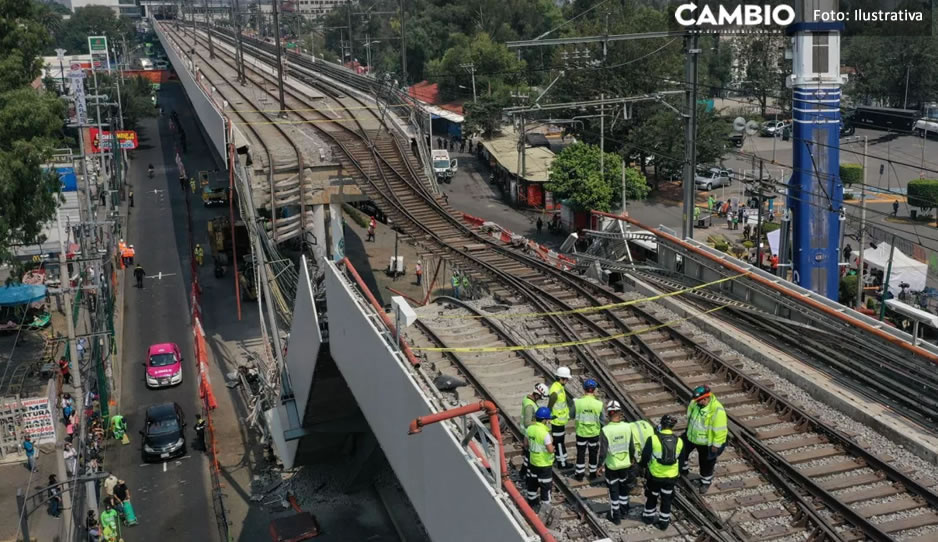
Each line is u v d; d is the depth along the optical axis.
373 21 124.38
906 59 81.75
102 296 40.44
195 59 94.38
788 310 21.80
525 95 75.06
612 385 18.44
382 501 27.95
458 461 13.62
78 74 44.03
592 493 14.23
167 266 55.19
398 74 108.69
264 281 34.81
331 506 28.11
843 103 85.81
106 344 38.19
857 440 15.91
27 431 31.22
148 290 50.97
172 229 63.25
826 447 15.69
